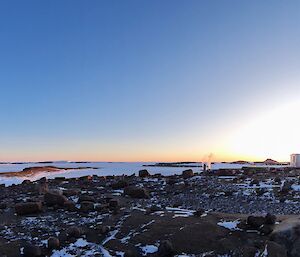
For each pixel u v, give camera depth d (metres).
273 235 16.34
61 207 23.95
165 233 17.39
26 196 29.55
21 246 17.19
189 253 15.73
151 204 25.20
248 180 34.59
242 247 15.72
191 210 22.08
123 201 25.92
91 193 29.30
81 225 19.88
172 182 34.53
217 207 24.69
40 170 80.50
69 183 37.72
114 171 72.75
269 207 24.06
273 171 42.97
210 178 37.03
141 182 36.19
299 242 15.72
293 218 18.30
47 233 18.91
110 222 19.98
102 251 16.56
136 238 17.30
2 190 33.78
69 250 16.72
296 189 28.66
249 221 17.58
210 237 16.67
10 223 20.89
